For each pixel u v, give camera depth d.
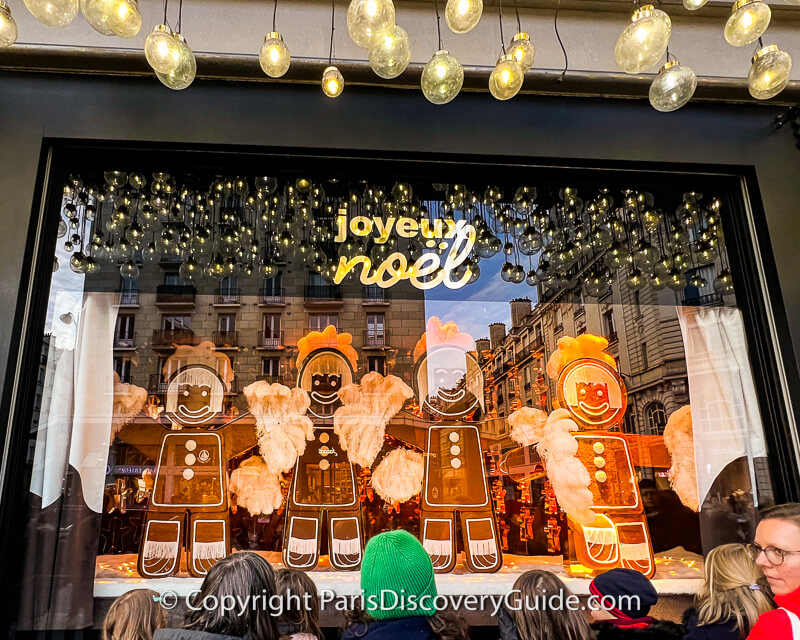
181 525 2.67
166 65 1.51
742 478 2.65
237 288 3.04
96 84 2.39
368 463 2.86
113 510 2.61
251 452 2.86
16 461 2.11
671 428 2.87
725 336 2.79
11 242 2.19
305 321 3.05
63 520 2.44
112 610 2.15
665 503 2.80
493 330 3.09
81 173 2.59
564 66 2.61
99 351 2.70
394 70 1.65
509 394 3.02
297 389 2.96
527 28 2.63
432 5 2.58
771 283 2.51
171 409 2.83
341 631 2.43
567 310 3.10
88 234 2.73
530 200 2.94
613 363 3.03
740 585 1.86
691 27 2.70
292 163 2.57
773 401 2.49
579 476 2.81
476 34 2.59
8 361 2.07
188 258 2.97
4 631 2.07
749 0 1.60
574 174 2.68
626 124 2.61
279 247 3.03
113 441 2.67
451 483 2.84
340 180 2.75
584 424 2.93
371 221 3.04
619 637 2.15
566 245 3.09
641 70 1.58
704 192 2.80
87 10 1.43
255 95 2.46
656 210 2.97
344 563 2.67
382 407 2.95
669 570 2.67
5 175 2.25
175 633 1.57
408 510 2.81
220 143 2.40
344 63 2.43
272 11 2.50
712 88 2.60
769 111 2.68
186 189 2.81
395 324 3.08
